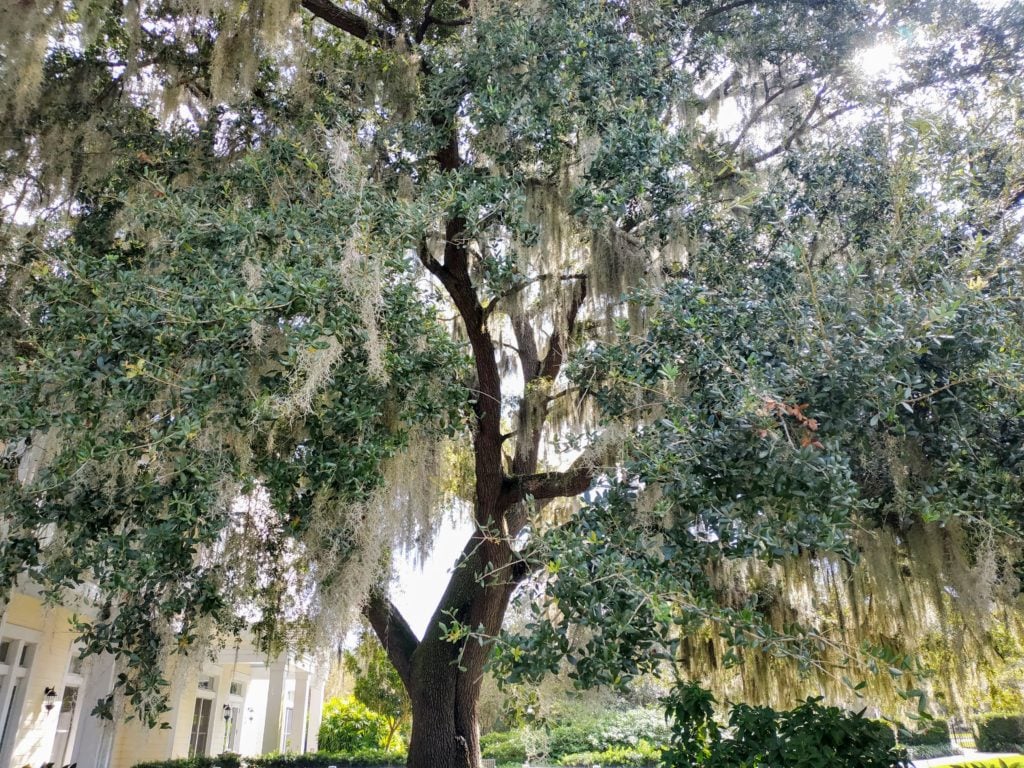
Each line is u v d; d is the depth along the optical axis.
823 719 2.98
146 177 3.86
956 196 3.71
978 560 3.33
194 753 11.02
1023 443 2.91
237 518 4.27
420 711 5.25
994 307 2.98
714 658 5.86
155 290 3.04
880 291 3.05
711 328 3.13
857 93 5.56
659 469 2.68
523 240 4.12
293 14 5.02
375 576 4.14
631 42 4.66
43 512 2.99
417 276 3.85
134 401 2.83
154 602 3.42
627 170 4.20
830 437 2.71
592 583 2.31
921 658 5.60
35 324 3.77
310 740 16.77
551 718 4.54
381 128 4.97
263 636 5.25
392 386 3.53
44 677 6.94
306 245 3.28
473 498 6.77
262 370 3.23
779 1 5.58
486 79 4.57
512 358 6.78
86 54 5.05
